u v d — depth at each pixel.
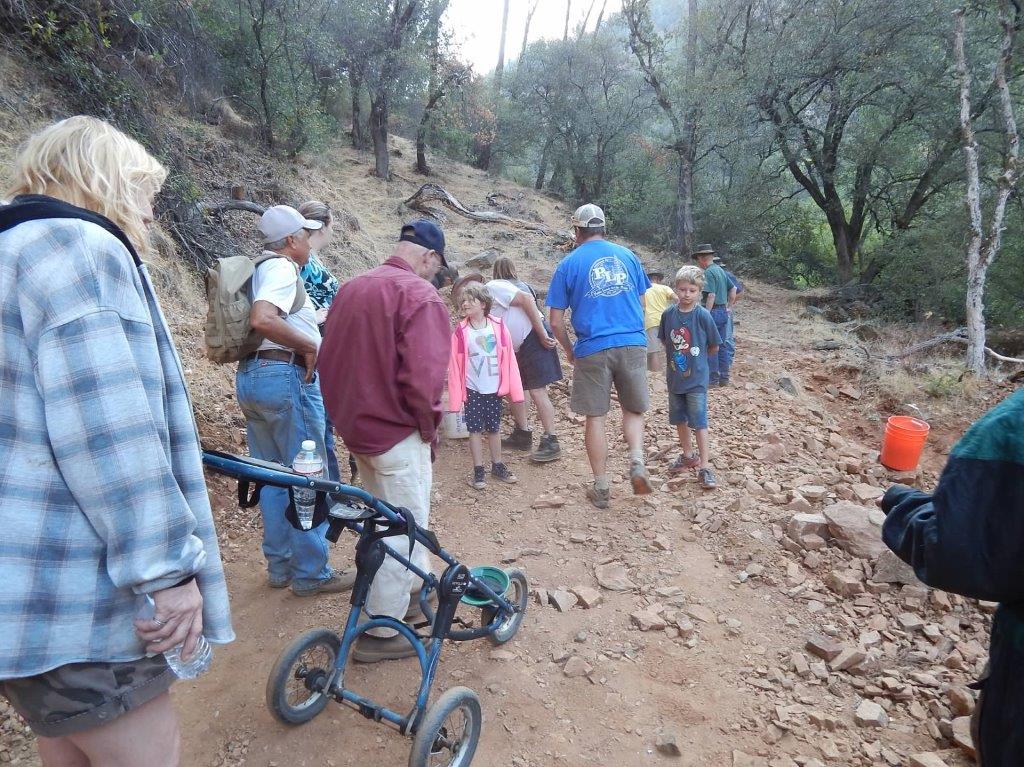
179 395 1.61
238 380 3.32
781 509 4.64
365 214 12.80
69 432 1.34
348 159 16.31
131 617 1.46
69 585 1.38
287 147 10.81
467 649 3.21
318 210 4.13
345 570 3.83
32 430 1.36
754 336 11.03
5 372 1.35
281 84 10.38
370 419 2.79
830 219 16.02
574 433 6.25
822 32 13.63
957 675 3.16
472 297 4.85
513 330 5.35
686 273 4.76
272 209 3.42
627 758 2.66
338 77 14.67
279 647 3.19
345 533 4.34
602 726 2.81
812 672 3.18
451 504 4.80
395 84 15.08
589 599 3.62
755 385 7.79
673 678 3.11
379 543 2.48
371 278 2.81
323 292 4.30
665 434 6.05
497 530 4.45
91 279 1.38
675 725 2.84
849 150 15.03
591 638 3.36
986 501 1.44
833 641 3.39
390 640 3.05
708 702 2.97
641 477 4.43
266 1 10.11
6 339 1.35
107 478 1.35
